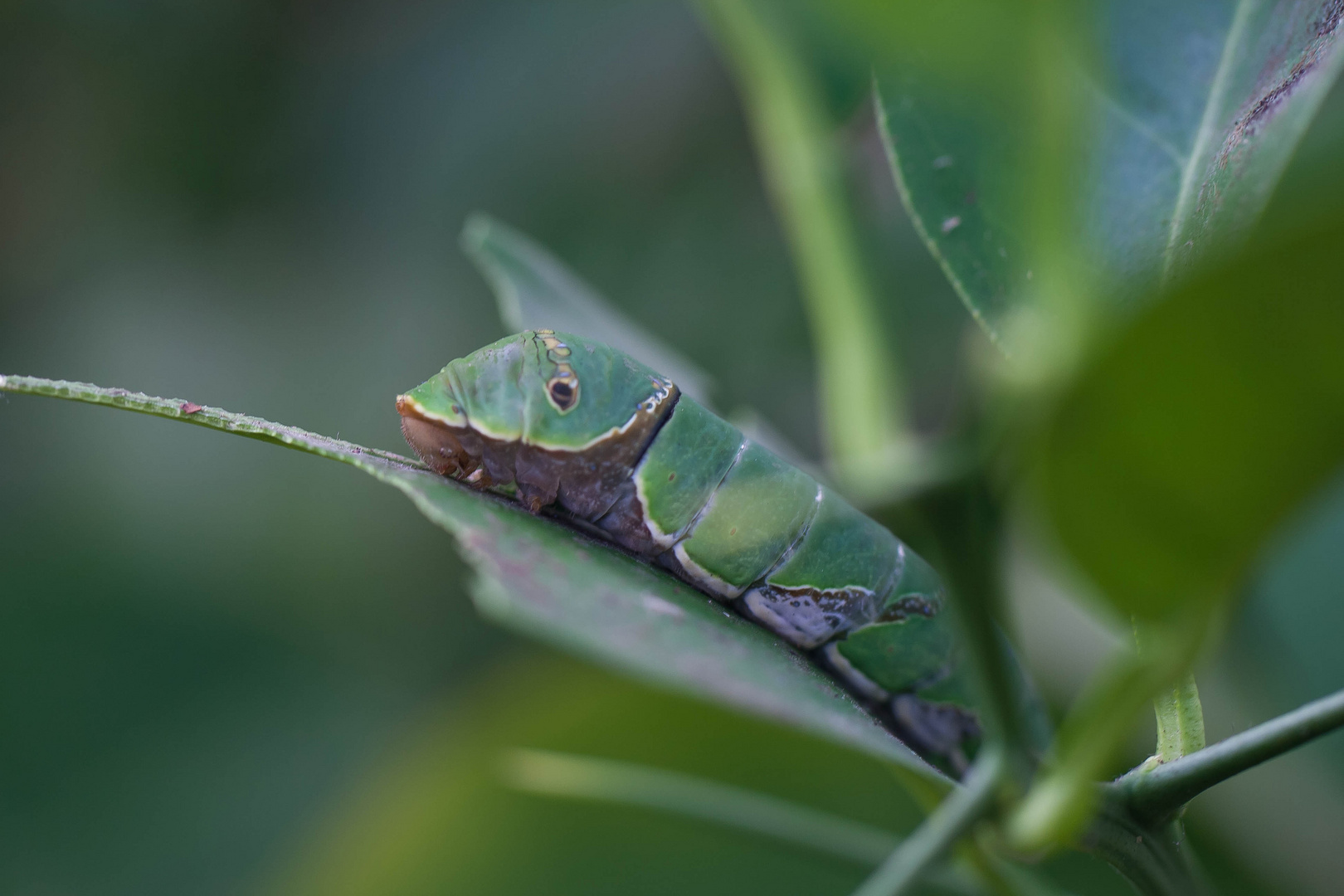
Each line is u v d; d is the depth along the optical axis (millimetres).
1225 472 128
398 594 295
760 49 191
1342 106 164
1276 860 185
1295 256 109
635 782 183
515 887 201
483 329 315
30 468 305
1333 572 185
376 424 311
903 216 262
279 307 326
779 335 293
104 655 274
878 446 190
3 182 325
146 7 321
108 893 246
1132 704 150
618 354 187
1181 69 164
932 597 191
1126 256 161
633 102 315
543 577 158
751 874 200
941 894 173
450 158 323
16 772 256
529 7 329
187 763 266
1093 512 136
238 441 309
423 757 205
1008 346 161
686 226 305
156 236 335
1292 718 161
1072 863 193
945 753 195
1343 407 121
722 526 187
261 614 289
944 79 128
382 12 337
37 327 327
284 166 334
